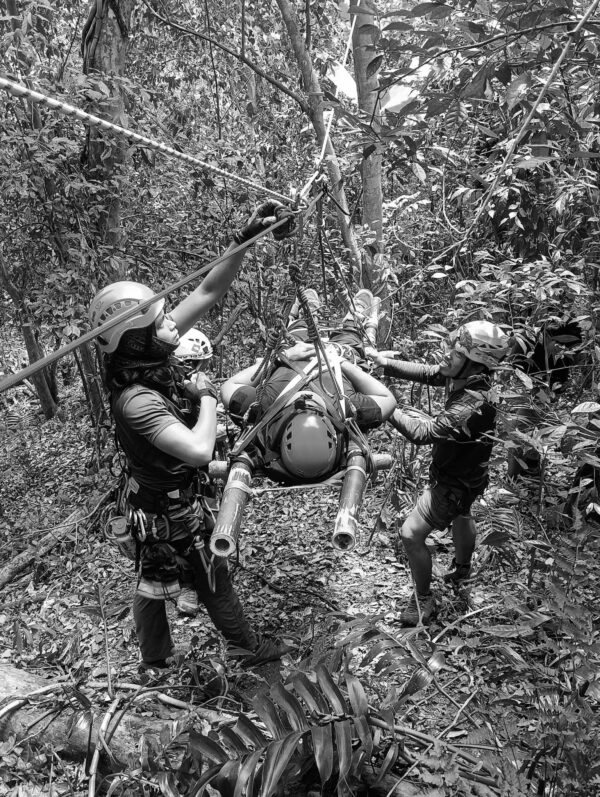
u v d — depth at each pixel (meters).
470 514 3.43
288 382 2.62
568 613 2.13
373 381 2.79
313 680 2.41
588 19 2.32
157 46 7.69
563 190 3.42
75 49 7.12
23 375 1.03
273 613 3.73
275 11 8.02
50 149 4.75
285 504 4.79
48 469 6.46
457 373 3.16
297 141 7.07
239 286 5.57
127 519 2.86
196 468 2.85
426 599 3.43
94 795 2.59
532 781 2.19
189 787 2.34
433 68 3.46
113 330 2.45
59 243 5.13
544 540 2.91
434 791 2.03
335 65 6.89
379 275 4.75
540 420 3.36
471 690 2.72
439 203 5.00
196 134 6.42
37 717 2.97
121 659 3.47
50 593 4.44
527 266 3.02
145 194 5.60
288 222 2.67
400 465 4.46
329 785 2.37
